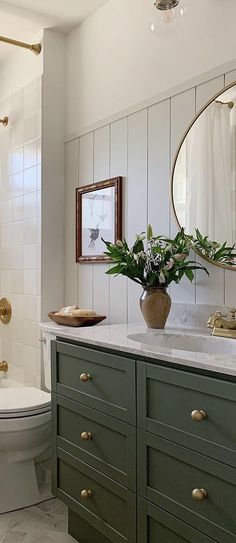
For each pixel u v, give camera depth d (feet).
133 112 7.45
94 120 8.36
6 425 6.66
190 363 4.01
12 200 10.13
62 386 5.93
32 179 9.30
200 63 6.31
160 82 6.97
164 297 6.18
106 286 8.02
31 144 9.34
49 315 7.99
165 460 4.34
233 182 5.86
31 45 9.03
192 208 6.37
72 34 9.06
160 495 4.39
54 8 8.28
